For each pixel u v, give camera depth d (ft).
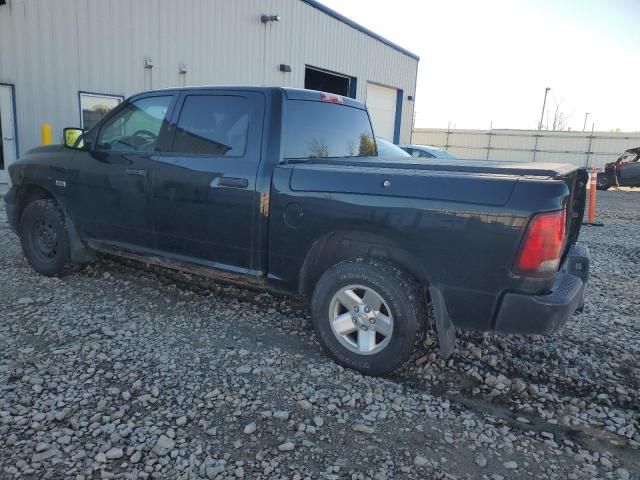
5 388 9.98
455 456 8.65
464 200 9.85
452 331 10.67
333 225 11.21
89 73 40.65
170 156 13.67
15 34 35.91
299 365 11.51
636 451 9.11
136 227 14.62
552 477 8.25
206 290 16.31
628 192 71.87
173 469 7.95
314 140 13.33
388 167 11.59
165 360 11.44
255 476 7.87
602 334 14.30
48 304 14.55
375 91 81.20
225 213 12.69
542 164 11.72
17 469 7.80
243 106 12.74
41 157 16.83
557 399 10.76
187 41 47.93
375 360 11.01
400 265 11.19
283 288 12.46
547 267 9.53
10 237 22.20
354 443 8.83
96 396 9.84
